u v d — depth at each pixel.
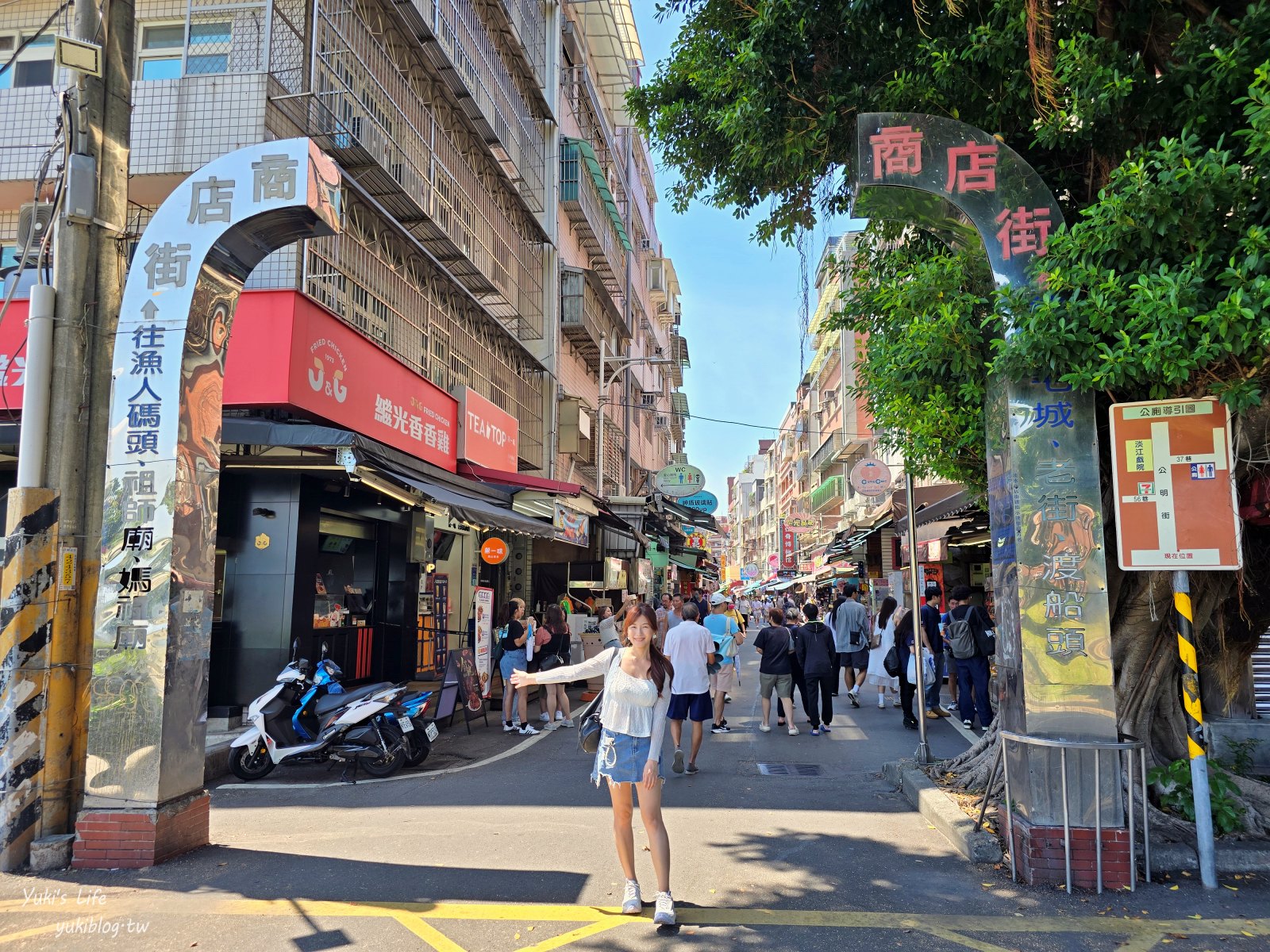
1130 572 5.93
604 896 4.62
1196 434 4.75
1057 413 4.93
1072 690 4.81
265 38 10.15
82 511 5.48
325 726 7.96
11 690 5.07
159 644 5.18
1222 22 5.47
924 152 5.15
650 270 38.22
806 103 6.93
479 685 11.27
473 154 15.80
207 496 5.59
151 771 5.11
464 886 4.76
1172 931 4.15
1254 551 6.23
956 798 6.29
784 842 5.65
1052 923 4.24
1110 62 5.46
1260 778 6.83
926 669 12.00
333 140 10.43
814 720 10.38
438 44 12.95
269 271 9.65
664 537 28.88
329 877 4.89
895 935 4.10
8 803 5.02
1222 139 4.28
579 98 23.52
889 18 6.55
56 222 5.70
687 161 8.30
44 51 11.34
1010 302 4.69
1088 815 4.76
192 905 4.45
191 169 9.73
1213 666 6.89
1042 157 6.41
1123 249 4.54
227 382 9.05
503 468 16.33
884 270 7.77
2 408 9.58
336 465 9.91
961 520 14.65
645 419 35.38
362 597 13.34
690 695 8.04
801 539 59.84
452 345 14.67
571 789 7.34
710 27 7.79
